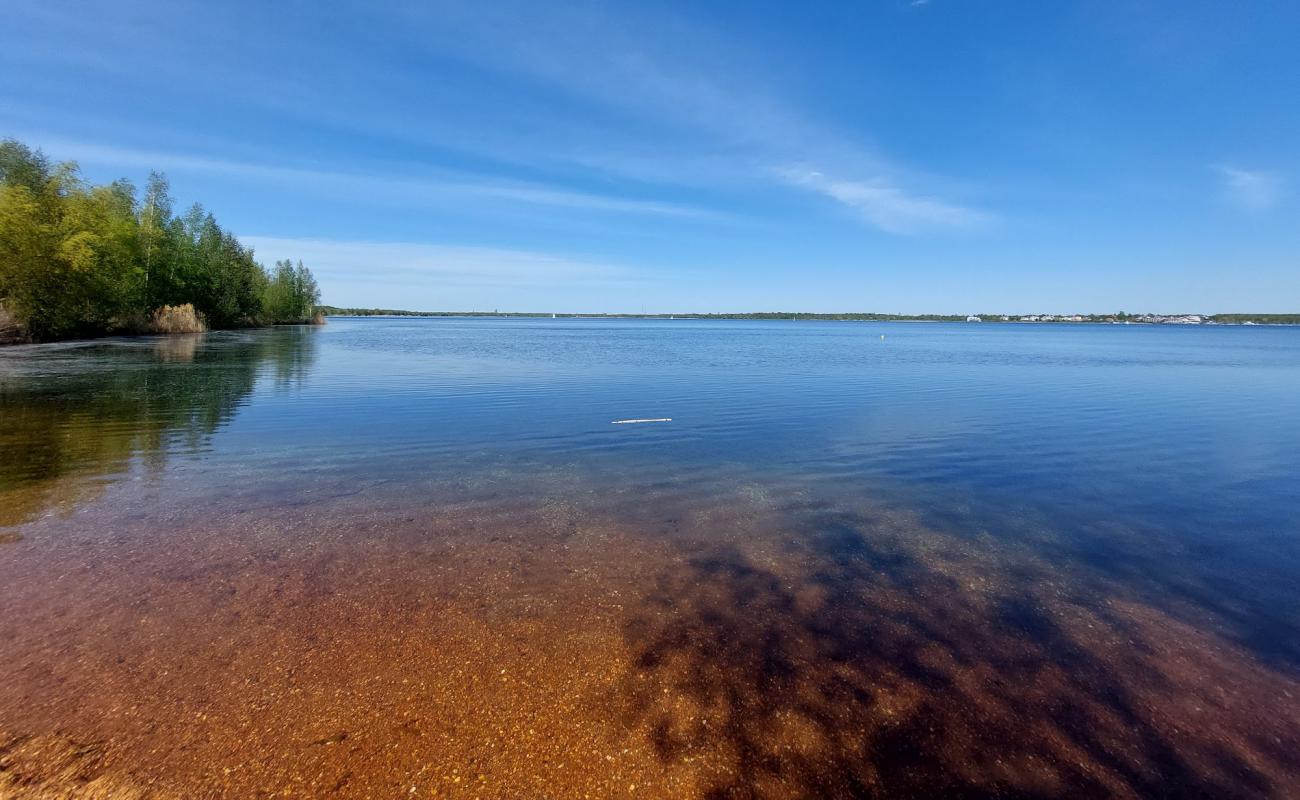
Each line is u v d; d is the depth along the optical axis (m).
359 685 3.96
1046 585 6.00
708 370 29.23
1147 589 5.95
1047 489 9.51
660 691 4.03
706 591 5.60
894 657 4.59
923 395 20.39
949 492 9.28
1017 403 18.73
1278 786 3.43
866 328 162.62
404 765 3.30
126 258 43.16
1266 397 20.67
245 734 3.47
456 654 4.36
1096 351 53.28
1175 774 3.49
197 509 7.47
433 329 99.00
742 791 3.25
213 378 21.30
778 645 4.70
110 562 5.77
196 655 4.22
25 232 32.75
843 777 3.37
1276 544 7.24
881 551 6.80
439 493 8.50
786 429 14.06
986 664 4.54
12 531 6.54
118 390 17.67
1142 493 9.34
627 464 10.57
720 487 9.27
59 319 36.41
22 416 13.51
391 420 14.20
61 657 4.13
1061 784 3.39
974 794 3.29
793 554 6.63
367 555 6.16
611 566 6.09
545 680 4.10
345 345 44.16
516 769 3.31
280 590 5.29
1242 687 4.34
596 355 39.84
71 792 3.03
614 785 3.24
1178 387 23.67
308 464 9.93
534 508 7.95
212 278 57.41
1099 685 4.32
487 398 18.20
